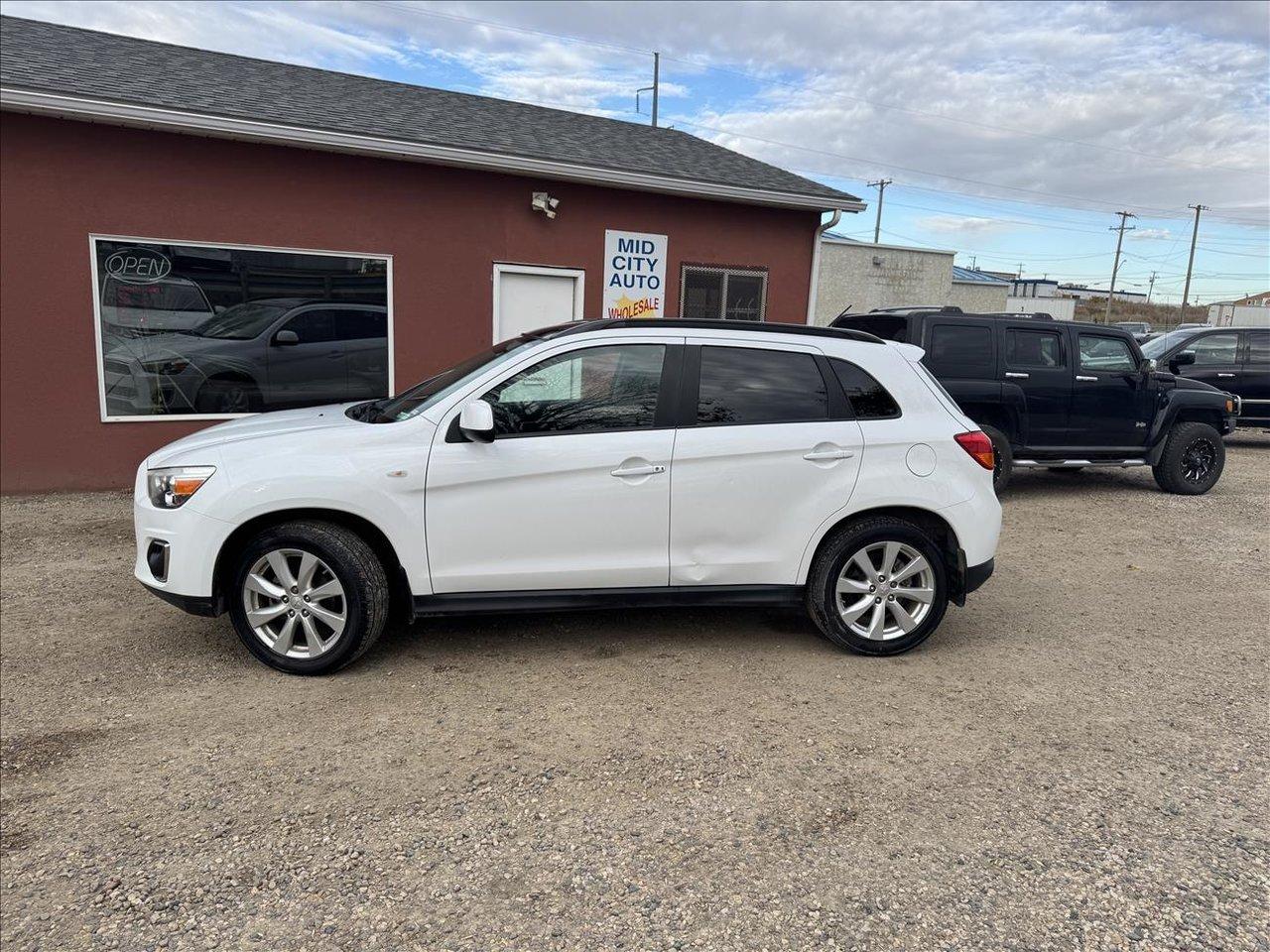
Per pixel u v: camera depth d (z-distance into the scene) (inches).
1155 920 95.9
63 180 287.0
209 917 93.7
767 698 151.5
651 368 162.2
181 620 184.7
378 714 142.3
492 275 369.4
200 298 314.5
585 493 156.4
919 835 111.3
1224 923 95.6
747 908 96.7
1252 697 157.0
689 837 109.9
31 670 158.2
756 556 164.9
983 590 222.8
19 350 289.7
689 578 163.3
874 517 169.0
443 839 108.6
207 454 152.2
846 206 434.6
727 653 172.9
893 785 123.3
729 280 431.8
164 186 301.9
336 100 367.6
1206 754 135.0
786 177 453.1
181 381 315.6
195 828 110.0
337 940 90.5
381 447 152.6
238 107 309.0
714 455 160.1
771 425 163.8
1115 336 341.7
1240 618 203.6
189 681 154.2
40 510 278.8
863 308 927.0
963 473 170.4
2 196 279.9
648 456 157.8
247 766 125.5
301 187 324.8
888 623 173.3
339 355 343.3
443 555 154.3
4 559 225.9
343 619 153.2
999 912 96.9
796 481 163.2
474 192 359.6
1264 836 112.8
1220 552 265.9
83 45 365.1
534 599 159.0
